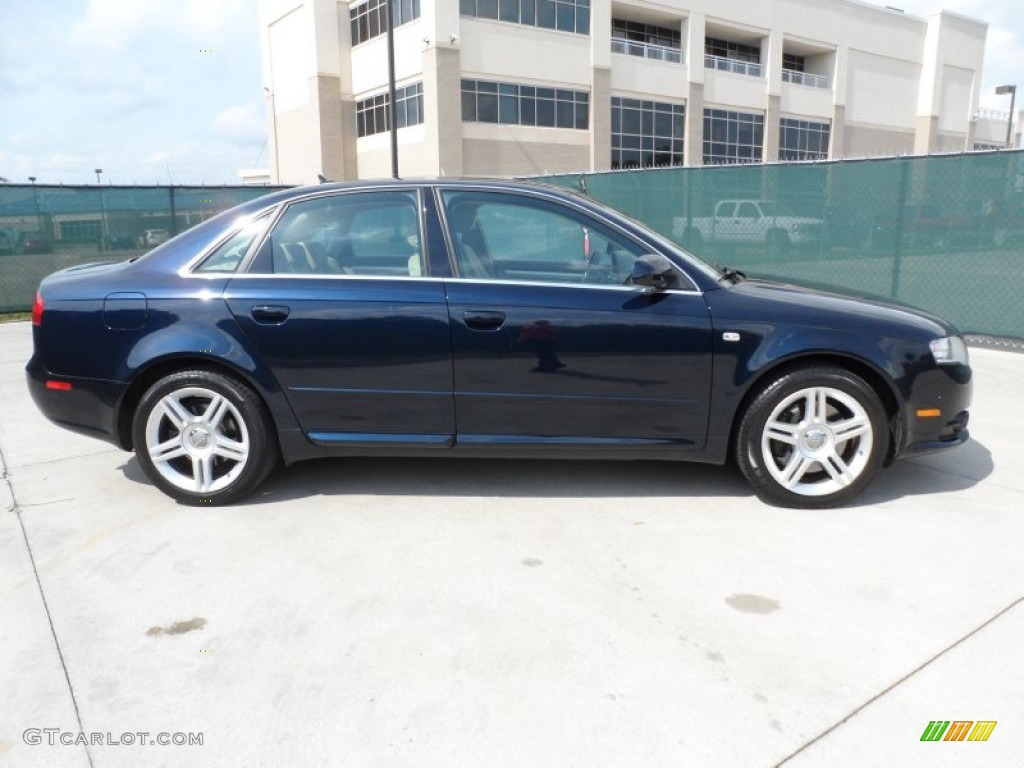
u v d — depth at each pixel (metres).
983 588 2.88
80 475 4.25
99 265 4.14
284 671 2.43
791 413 3.65
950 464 4.28
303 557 3.20
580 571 3.05
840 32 43.84
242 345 3.59
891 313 3.70
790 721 2.17
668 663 2.44
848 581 2.94
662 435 3.64
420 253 3.64
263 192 12.79
